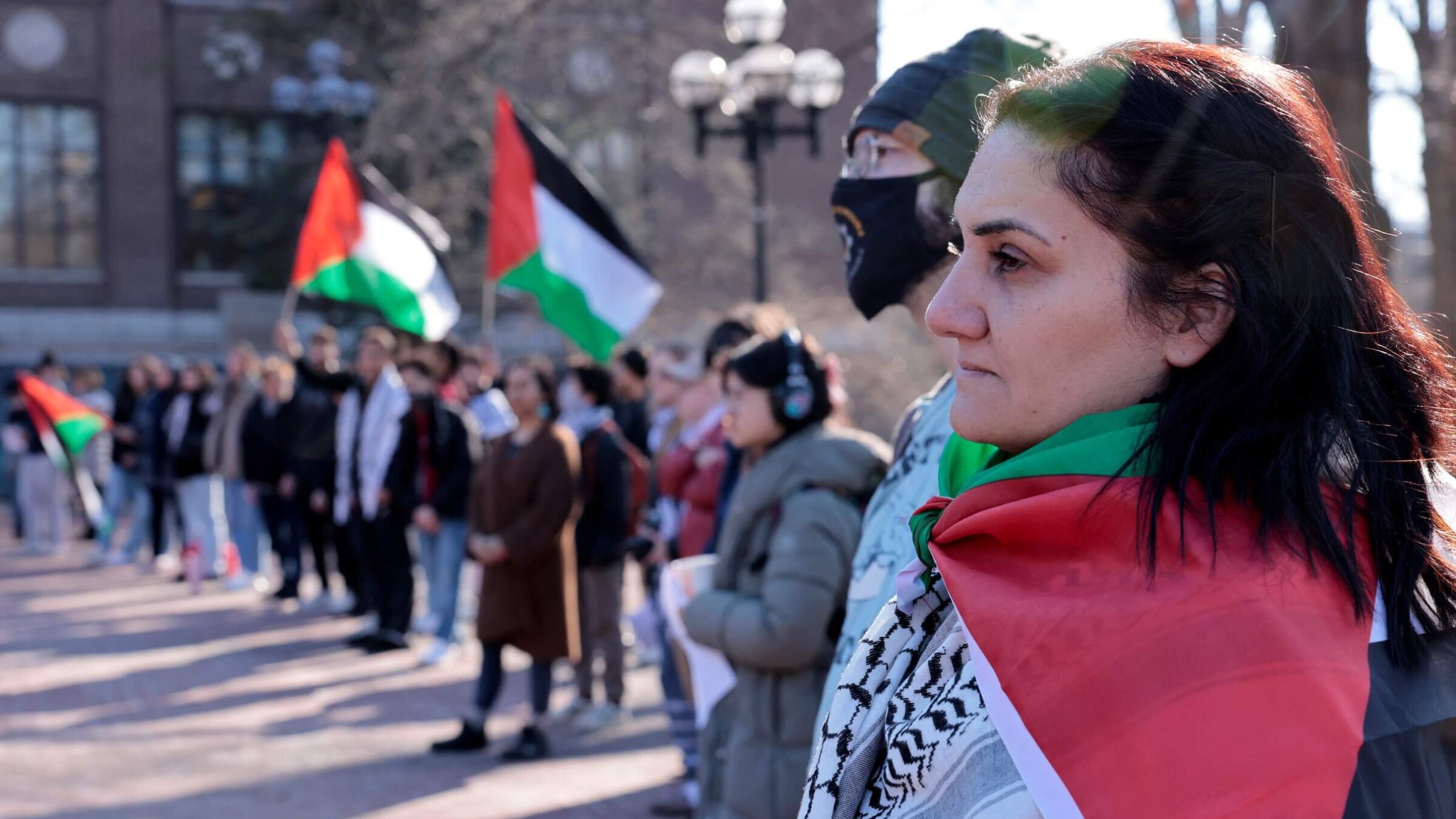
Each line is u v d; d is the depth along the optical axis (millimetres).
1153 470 897
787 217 22500
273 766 5973
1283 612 831
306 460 10125
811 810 1096
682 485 5488
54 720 6898
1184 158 886
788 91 10289
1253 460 882
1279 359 891
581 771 5871
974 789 906
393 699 7379
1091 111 898
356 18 21234
